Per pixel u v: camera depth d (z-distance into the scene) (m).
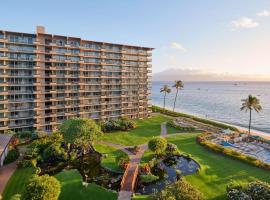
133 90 111.75
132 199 40.78
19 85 80.12
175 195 33.44
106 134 83.31
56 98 88.31
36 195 34.34
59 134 66.81
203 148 71.00
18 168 53.25
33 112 83.75
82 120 63.06
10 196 41.53
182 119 111.50
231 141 80.06
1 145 57.31
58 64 89.00
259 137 82.12
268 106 189.38
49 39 86.06
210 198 41.62
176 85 143.50
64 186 44.59
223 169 54.72
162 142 60.47
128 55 109.88
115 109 105.75
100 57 99.75
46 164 56.81
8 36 77.25
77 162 58.69
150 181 49.19
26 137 73.94
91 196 41.69
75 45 92.50
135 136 82.12
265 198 34.28
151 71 118.19
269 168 54.16
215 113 162.75
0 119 76.88
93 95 98.94
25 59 80.69
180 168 56.22
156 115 122.94
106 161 58.06
